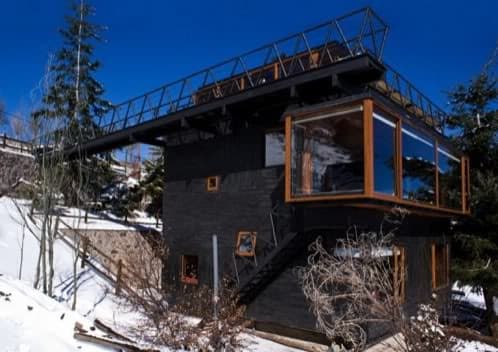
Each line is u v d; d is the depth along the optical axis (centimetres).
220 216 935
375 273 473
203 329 627
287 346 711
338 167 589
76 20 1625
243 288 809
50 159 775
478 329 855
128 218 1634
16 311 480
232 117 893
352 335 528
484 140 988
